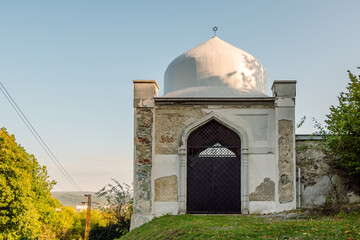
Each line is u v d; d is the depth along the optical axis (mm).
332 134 12727
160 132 13445
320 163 13234
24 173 20844
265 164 13078
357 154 12234
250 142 13219
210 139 13570
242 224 9727
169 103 13547
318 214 11125
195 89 14172
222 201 13195
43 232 37781
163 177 13172
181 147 13242
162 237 9898
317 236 7668
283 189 12742
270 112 13375
